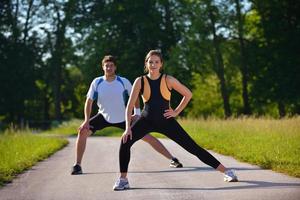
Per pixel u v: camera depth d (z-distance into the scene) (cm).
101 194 633
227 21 4162
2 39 5056
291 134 1282
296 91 3900
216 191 624
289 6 3975
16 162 961
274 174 748
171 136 694
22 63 5025
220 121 2025
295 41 3919
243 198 572
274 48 3997
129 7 4453
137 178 752
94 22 4638
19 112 5088
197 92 5884
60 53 5006
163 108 686
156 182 710
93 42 4475
